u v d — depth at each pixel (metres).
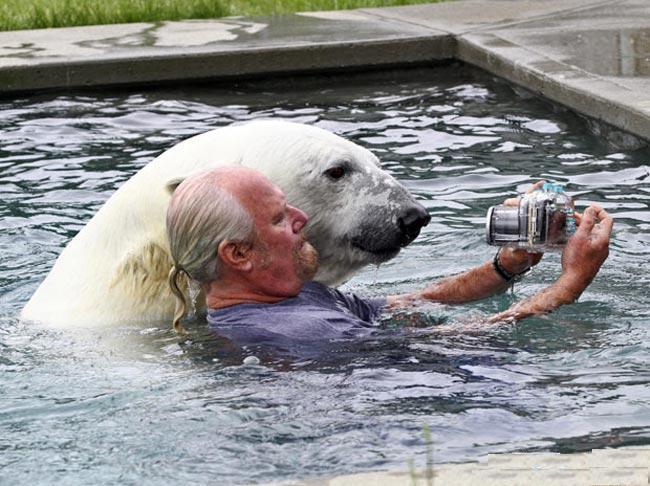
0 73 11.94
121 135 10.24
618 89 10.23
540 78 10.94
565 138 9.80
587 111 10.16
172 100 11.62
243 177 5.33
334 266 6.02
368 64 12.65
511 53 11.82
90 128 10.50
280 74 12.49
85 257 5.92
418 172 8.97
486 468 3.95
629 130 9.59
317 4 14.93
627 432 4.34
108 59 12.16
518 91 11.41
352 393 4.75
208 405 4.67
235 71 12.42
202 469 4.13
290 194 5.81
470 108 10.93
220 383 4.90
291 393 4.76
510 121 10.39
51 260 7.28
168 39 13.12
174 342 5.43
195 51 12.41
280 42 12.72
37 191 8.63
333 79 12.47
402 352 5.20
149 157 9.52
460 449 4.23
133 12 14.39
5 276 6.98
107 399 4.79
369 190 5.88
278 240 5.36
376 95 11.63
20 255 7.36
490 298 6.15
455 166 9.10
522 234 5.67
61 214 8.13
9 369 5.19
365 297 6.38
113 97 11.78
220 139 5.90
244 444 4.32
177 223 5.30
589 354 5.19
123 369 5.14
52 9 14.31
